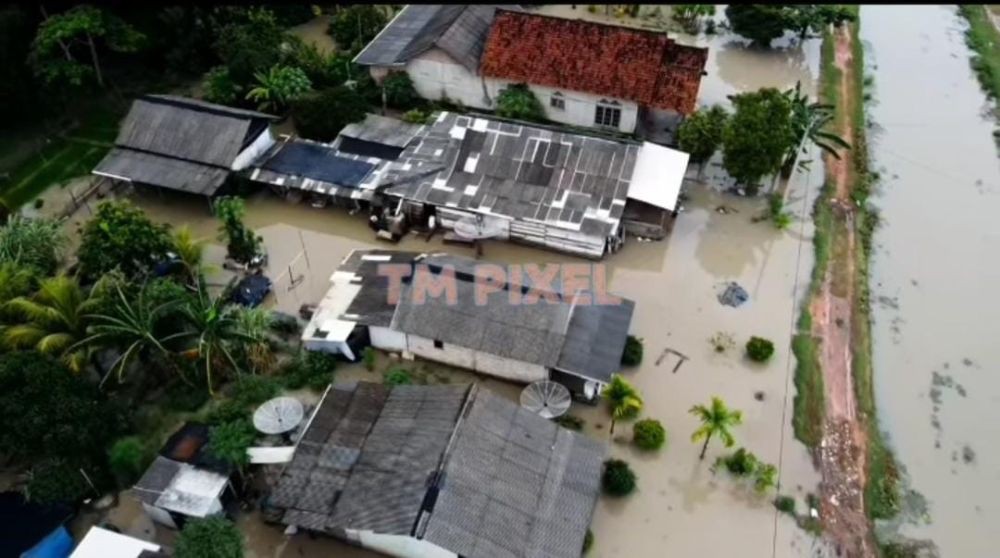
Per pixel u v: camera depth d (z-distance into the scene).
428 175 43.22
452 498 27.91
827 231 44.50
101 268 36.91
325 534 30.00
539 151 43.06
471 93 51.62
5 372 29.17
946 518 32.31
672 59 49.06
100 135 49.94
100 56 54.00
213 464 30.06
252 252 40.78
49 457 30.06
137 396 34.59
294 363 35.75
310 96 47.28
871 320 40.44
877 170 49.88
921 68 59.78
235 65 49.75
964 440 35.19
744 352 37.53
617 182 42.00
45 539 28.36
